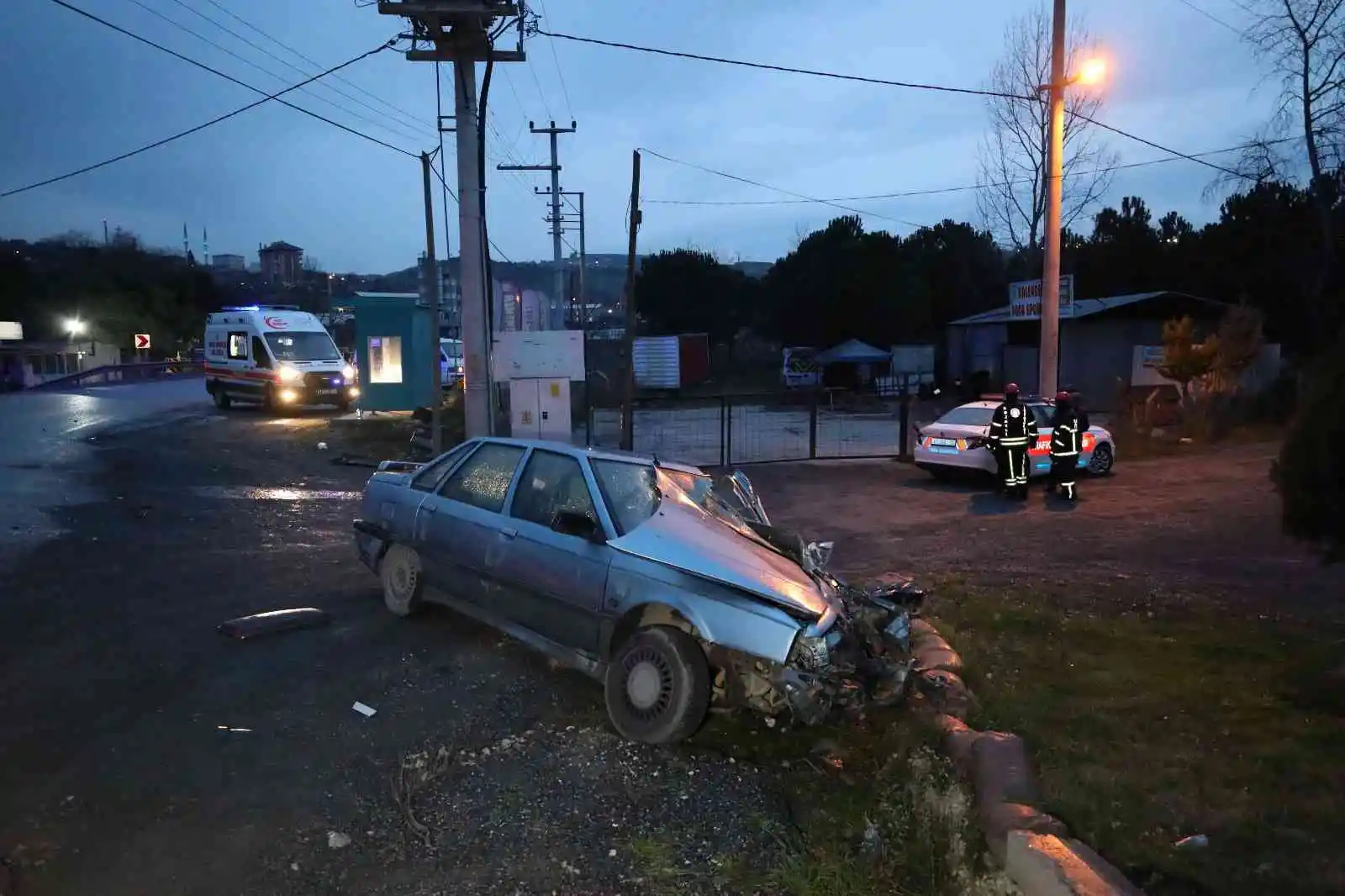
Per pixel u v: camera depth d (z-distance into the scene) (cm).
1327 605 777
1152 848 381
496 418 1961
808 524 1256
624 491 621
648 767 491
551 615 595
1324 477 529
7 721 514
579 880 381
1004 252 4662
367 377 2475
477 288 1546
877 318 4103
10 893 351
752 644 505
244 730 513
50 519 1128
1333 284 2984
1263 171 2542
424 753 493
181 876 370
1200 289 3647
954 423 1627
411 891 368
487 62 1544
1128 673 615
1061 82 1761
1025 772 443
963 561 1004
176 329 6419
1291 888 349
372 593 828
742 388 4081
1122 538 1112
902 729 527
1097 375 2931
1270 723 523
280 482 1544
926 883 379
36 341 5456
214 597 802
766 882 383
